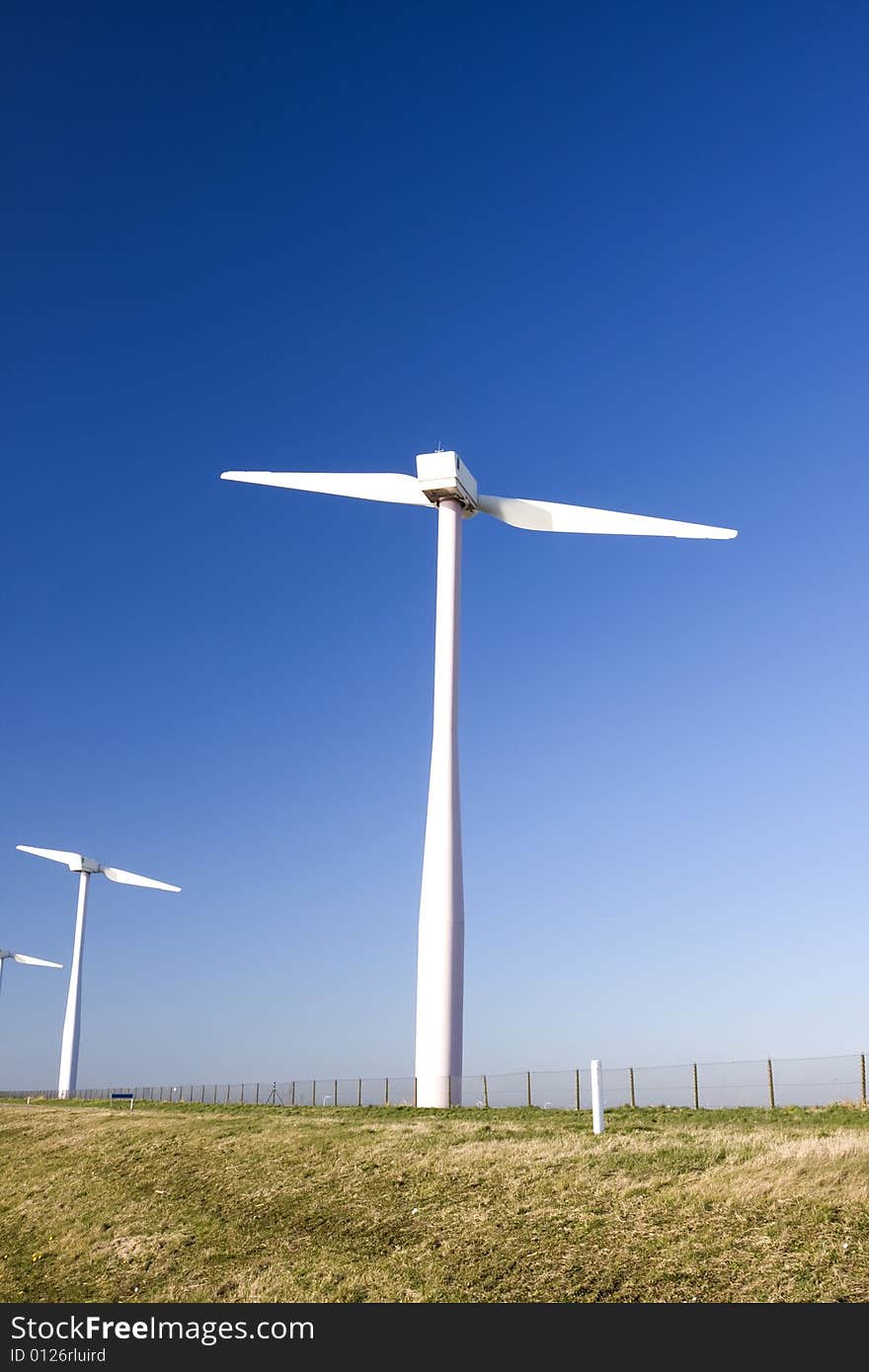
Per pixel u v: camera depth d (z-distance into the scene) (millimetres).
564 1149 33156
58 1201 40062
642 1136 34031
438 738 57688
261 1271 28328
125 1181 40219
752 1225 24656
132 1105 68688
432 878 55344
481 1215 28750
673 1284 22922
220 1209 34250
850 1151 27984
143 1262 31047
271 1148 40125
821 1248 22953
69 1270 32031
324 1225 30766
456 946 54594
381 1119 45406
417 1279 25703
